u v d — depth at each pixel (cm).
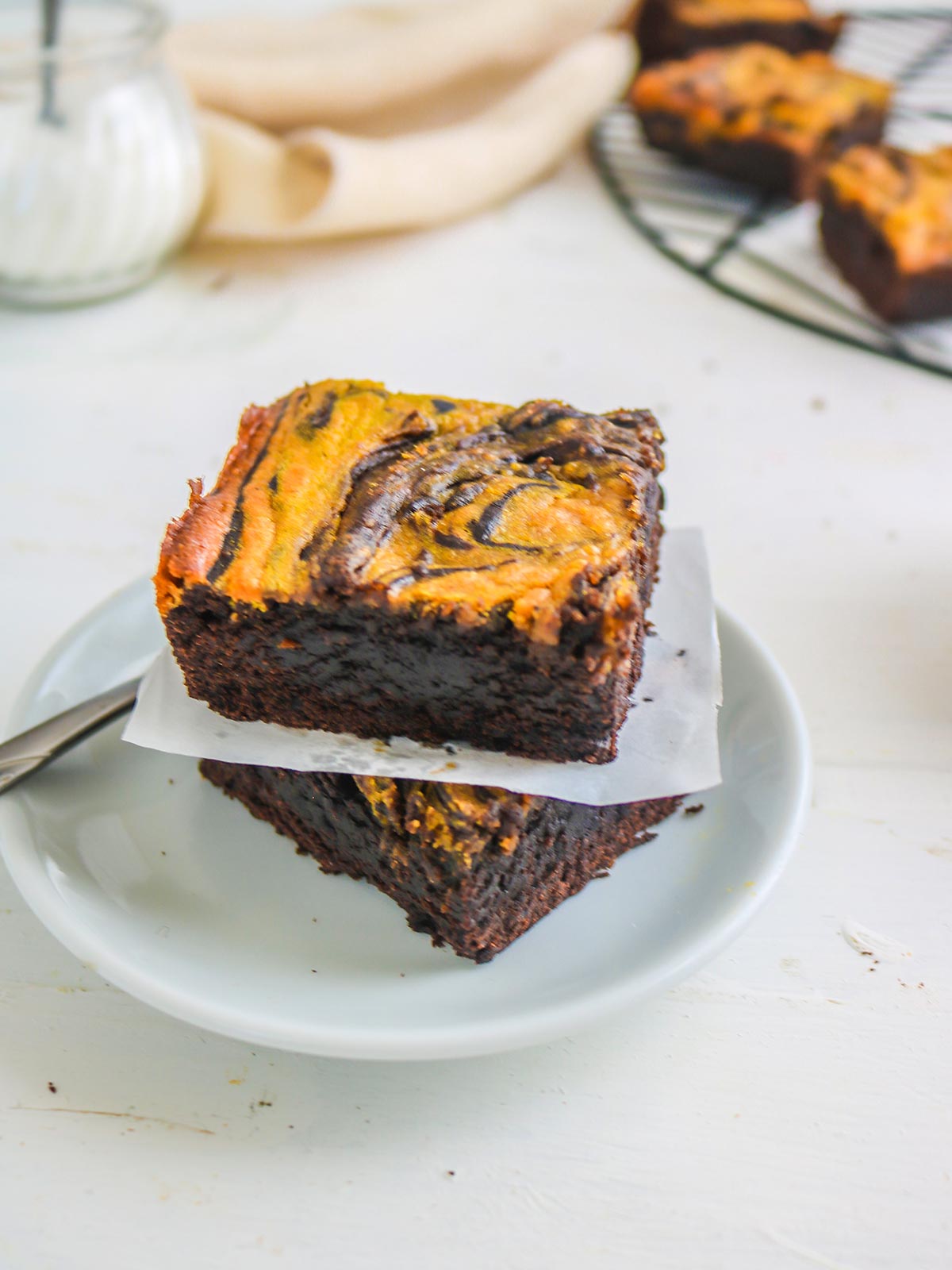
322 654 32
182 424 46
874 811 35
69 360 49
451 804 31
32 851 32
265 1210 29
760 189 56
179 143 49
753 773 33
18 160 47
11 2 53
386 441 34
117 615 36
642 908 32
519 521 32
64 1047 31
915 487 44
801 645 39
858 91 55
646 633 35
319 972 31
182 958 31
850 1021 31
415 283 52
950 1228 29
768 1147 30
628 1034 31
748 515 43
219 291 52
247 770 33
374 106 55
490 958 31
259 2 63
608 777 32
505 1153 30
